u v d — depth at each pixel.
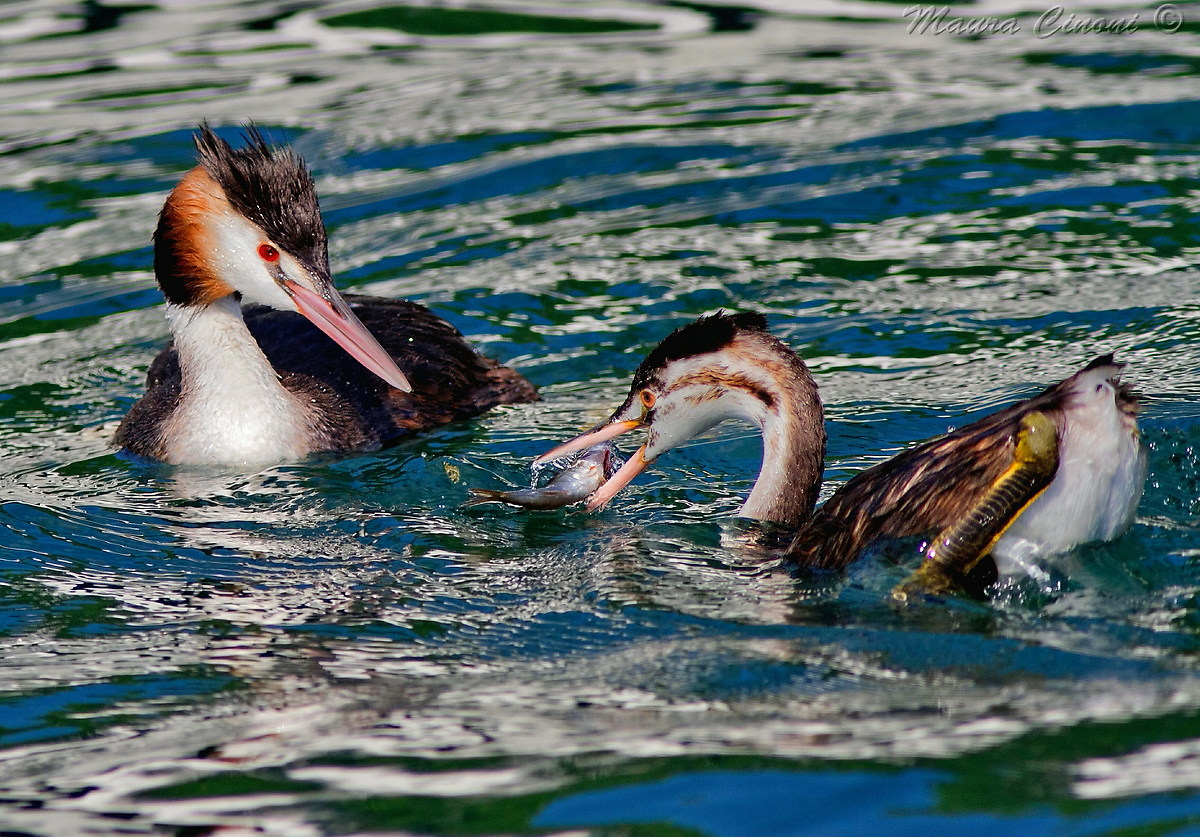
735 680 7.48
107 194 17.28
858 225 15.81
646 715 7.12
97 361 14.09
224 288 11.95
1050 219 15.58
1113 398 8.01
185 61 21.89
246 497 11.03
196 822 6.34
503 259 15.50
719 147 18.09
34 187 17.52
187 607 8.98
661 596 8.75
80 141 18.72
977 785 6.13
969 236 15.38
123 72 21.39
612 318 14.23
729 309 14.14
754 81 20.41
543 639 8.27
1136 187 16.12
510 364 13.54
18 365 13.97
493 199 17.02
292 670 8.02
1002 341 13.07
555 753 6.74
